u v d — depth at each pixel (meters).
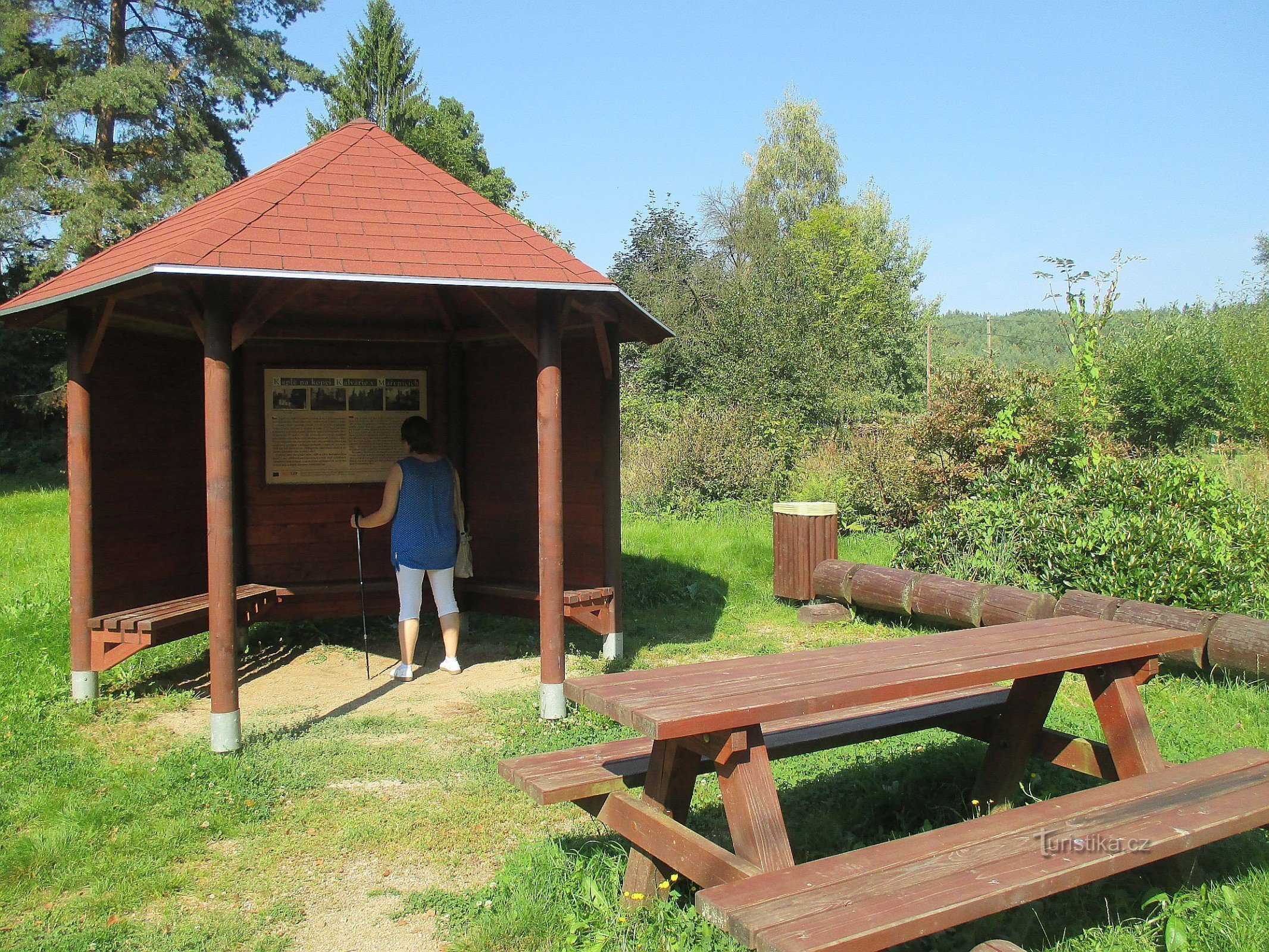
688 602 9.20
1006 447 10.97
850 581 8.39
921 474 12.02
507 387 7.87
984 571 8.18
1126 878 3.39
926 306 40.50
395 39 32.47
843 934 2.14
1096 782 4.39
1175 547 6.95
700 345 20.81
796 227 35.38
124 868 3.62
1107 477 8.42
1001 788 4.03
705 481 16.27
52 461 26.91
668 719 2.60
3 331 26.81
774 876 2.50
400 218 5.55
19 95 24.44
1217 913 3.02
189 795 4.32
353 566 7.86
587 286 5.31
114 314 6.24
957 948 2.96
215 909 3.36
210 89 25.23
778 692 2.94
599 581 7.14
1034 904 3.18
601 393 7.07
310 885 3.52
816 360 19.73
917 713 4.15
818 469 16.11
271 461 7.63
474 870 3.64
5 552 11.73
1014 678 3.35
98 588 6.12
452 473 6.84
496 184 38.56
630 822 3.17
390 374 7.97
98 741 5.22
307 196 5.53
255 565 7.59
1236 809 3.01
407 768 4.71
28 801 4.25
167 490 6.94
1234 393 15.79
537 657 7.21
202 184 23.94
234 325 4.98
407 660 6.60
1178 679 6.04
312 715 5.72
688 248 30.31
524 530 7.76
